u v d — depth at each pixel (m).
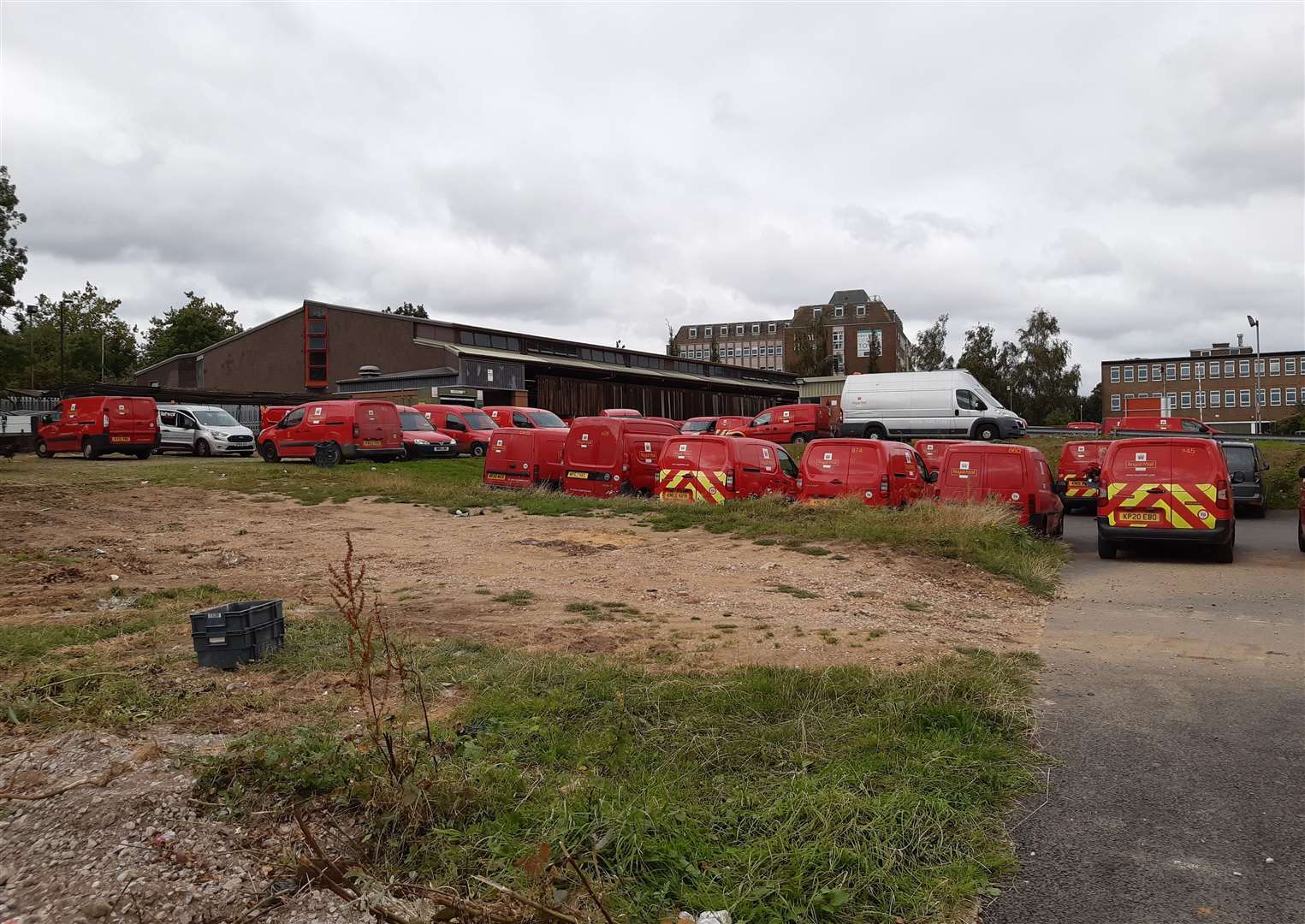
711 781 4.14
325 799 3.71
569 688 5.49
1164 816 4.03
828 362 95.19
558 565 11.19
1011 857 3.57
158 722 4.86
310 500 18.00
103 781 3.82
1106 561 13.55
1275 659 7.04
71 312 92.06
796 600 9.02
